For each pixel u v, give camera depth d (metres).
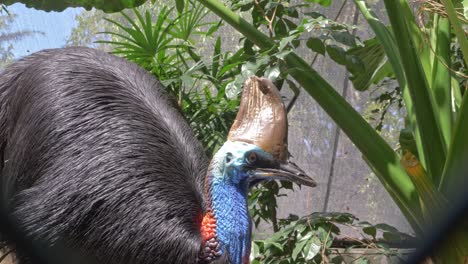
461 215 2.69
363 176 4.77
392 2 3.16
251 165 2.37
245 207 2.43
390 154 3.24
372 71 4.38
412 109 3.37
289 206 4.99
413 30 3.44
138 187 2.62
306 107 4.94
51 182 2.65
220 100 3.92
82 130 2.73
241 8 3.91
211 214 2.44
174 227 2.56
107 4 3.94
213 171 2.44
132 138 2.73
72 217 2.58
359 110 5.14
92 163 2.64
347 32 3.48
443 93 3.30
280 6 3.90
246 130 2.40
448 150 3.00
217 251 2.43
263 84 2.42
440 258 2.70
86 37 5.01
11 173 2.87
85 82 2.86
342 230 4.21
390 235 3.20
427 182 2.83
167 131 2.87
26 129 2.83
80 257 2.59
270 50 3.40
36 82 2.91
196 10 4.07
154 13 5.08
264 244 3.29
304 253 3.15
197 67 3.79
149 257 2.54
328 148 4.87
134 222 2.56
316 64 5.03
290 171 2.36
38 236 2.60
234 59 3.99
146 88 3.01
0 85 3.08
